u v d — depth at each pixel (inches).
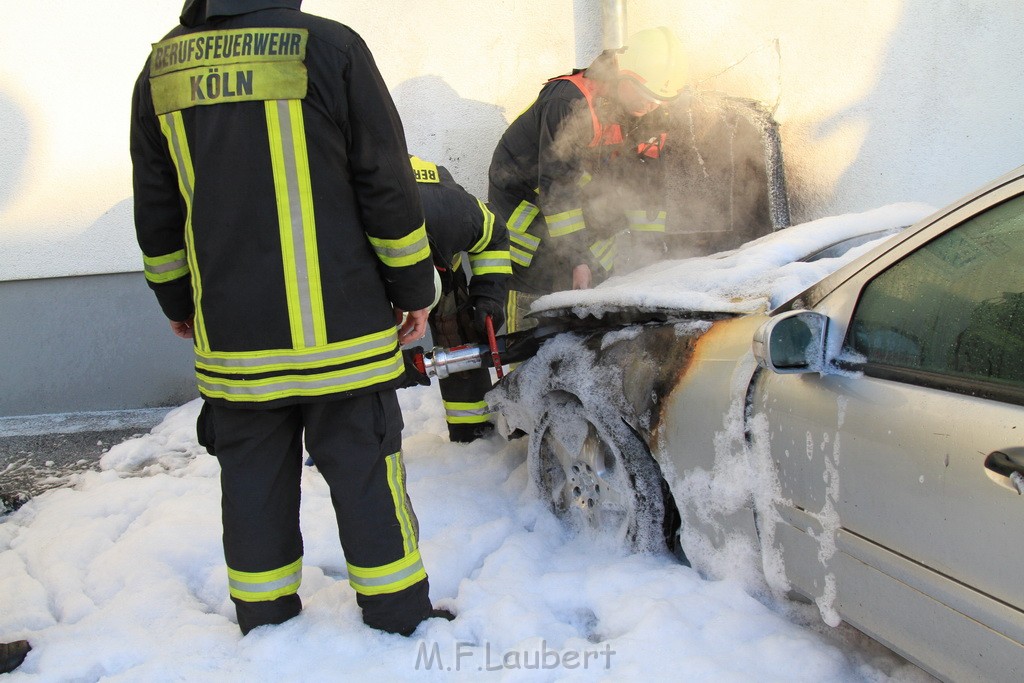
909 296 71.7
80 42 179.2
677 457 94.7
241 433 87.9
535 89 187.0
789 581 82.0
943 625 64.2
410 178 83.7
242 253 81.1
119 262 187.9
